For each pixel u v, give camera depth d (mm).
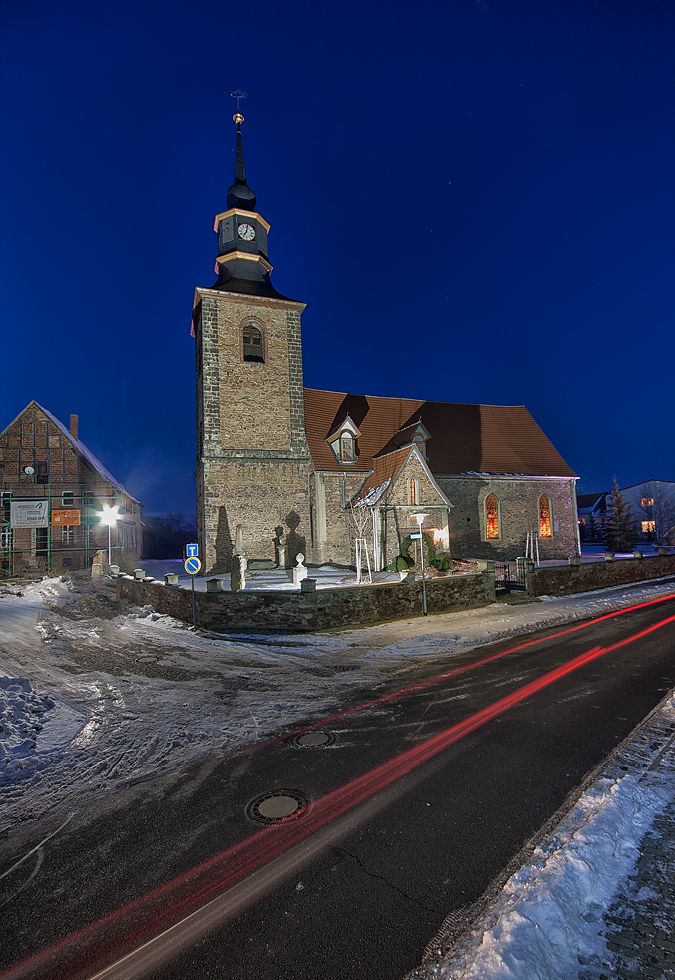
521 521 35531
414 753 7125
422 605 17906
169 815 5785
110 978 3621
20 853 5203
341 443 31047
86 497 39000
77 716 9078
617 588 24453
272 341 29938
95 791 6449
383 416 35438
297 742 7688
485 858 4746
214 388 28484
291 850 5008
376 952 3703
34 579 34125
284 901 4285
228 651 13695
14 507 35062
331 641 14414
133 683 11055
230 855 4984
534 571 22094
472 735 7680
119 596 23438
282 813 5703
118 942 3955
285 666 12141
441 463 34281
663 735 7445
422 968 3541
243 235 31531
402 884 4434
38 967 3754
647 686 9875
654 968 3395
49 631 16984
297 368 30312
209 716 8945
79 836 5465
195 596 17016
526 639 14531
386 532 26906
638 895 4074
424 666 11859
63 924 4168
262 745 7637
